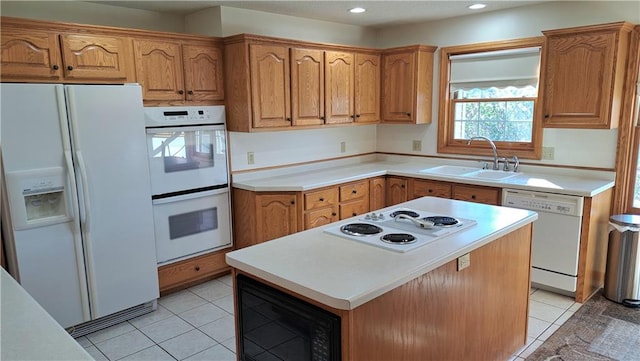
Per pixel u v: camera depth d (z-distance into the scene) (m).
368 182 4.29
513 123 4.16
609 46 3.17
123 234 3.02
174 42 3.33
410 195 4.28
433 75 4.59
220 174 3.75
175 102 3.39
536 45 3.86
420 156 4.85
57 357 1.16
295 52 3.83
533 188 3.38
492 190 3.64
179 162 3.44
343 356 1.51
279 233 3.78
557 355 2.60
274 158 4.21
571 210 3.21
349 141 4.92
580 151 3.70
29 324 1.34
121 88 2.89
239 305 1.88
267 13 3.97
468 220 2.34
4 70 2.56
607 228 3.53
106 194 2.90
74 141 2.72
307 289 1.54
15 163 2.52
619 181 3.50
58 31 2.75
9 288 1.61
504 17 4.00
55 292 2.76
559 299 3.35
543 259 3.41
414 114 4.50
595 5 3.48
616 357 2.58
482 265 2.15
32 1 3.10
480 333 2.23
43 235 2.68
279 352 1.73
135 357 2.69
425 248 1.92
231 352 2.73
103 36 2.95
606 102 3.24
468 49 4.29
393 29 4.84
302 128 3.99
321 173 4.34
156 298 3.27
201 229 3.67
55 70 2.76
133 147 3.00
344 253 1.89
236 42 3.54
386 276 1.62
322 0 3.53
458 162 4.55
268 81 3.67
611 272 3.28
